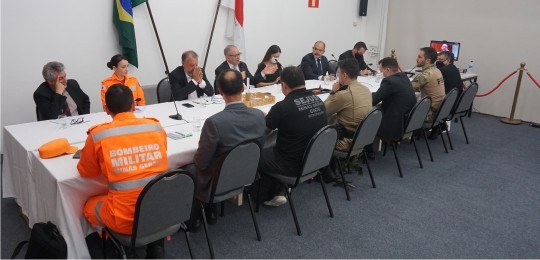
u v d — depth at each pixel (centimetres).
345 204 294
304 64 504
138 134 180
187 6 473
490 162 391
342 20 668
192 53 357
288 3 577
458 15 607
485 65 594
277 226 260
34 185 222
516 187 332
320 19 631
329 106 304
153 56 460
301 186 323
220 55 524
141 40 446
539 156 412
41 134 247
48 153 209
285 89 252
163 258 214
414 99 346
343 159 304
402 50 688
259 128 226
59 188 186
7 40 355
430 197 309
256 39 554
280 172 250
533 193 321
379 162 383
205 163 214
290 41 599
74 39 395
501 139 472
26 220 254
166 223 186
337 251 234
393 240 247
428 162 387
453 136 480
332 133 247
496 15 568
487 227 266
